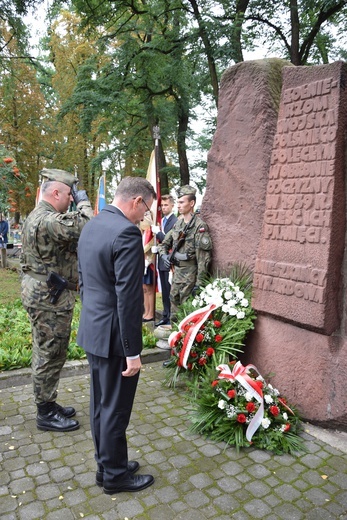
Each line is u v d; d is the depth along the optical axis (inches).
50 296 105.2
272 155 123.5
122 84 506.0
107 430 81.7
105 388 81.0
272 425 107.3
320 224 109.1
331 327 109.8
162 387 138.1
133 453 100.2
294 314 115.7
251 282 134.5
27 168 674.8
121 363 80.3
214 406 110.3
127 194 82.6
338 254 109.3
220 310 134.8
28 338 182.2
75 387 137.8
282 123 120.6
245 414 105.7
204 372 129.1
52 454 99.2
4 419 115.8
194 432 109.7
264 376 126.1
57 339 106.8
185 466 95.3
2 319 218.8
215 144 150.2
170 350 166.2
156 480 90.0
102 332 78.8
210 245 147.5
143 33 531.5
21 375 138.9
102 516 79.1
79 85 508.1
